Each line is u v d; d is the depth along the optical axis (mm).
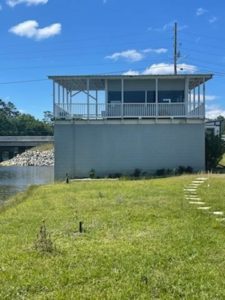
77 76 29406
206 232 9438
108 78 29922
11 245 8453
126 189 18516
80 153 29484
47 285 5965
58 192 18938
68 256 7477
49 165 74938
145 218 11266
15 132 127250
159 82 30891
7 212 13414
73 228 10023
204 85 29719
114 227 10133
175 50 54281
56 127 29609
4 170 57562
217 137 32625
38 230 9914
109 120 29469
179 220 10977
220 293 5613
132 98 31188
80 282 6094
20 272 6555
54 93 29906
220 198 15109
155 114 29531
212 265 6887
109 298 5461
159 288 5816
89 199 15602
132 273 6473
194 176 24406
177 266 6816
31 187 23828
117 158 29469
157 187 19094
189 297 5480
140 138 29438
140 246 8148
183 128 29359
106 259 7234
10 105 138750
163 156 29312
